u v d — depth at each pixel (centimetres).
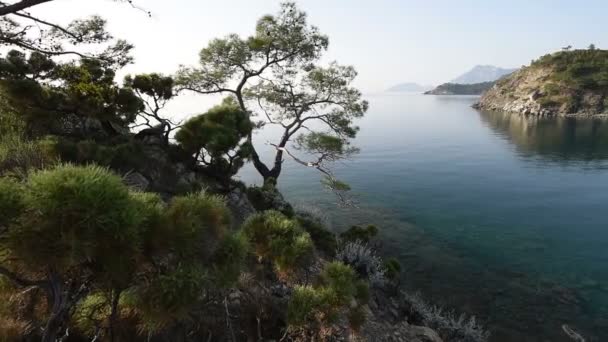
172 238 199
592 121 10869
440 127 9969
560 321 1211
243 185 1227
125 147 722
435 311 1123
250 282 497
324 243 1180
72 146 634
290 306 390
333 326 519
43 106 791
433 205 2797
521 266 1675
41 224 150
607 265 1695
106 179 164
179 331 332
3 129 786
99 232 157
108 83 874
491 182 3653
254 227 409
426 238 2052
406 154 5525
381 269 1218
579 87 13800
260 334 422
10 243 152
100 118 834
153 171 802
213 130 815
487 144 6575
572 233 2170
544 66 16675
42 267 167
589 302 1345
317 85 1744
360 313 526
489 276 1555
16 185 158
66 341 288
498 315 1237
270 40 1566
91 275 195
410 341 764
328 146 1591
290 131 1852
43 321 261
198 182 884
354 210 2603
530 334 1133
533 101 14775
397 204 2811
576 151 5578
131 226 165
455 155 5406
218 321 401
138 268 199
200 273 210
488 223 2355
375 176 3941
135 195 199
